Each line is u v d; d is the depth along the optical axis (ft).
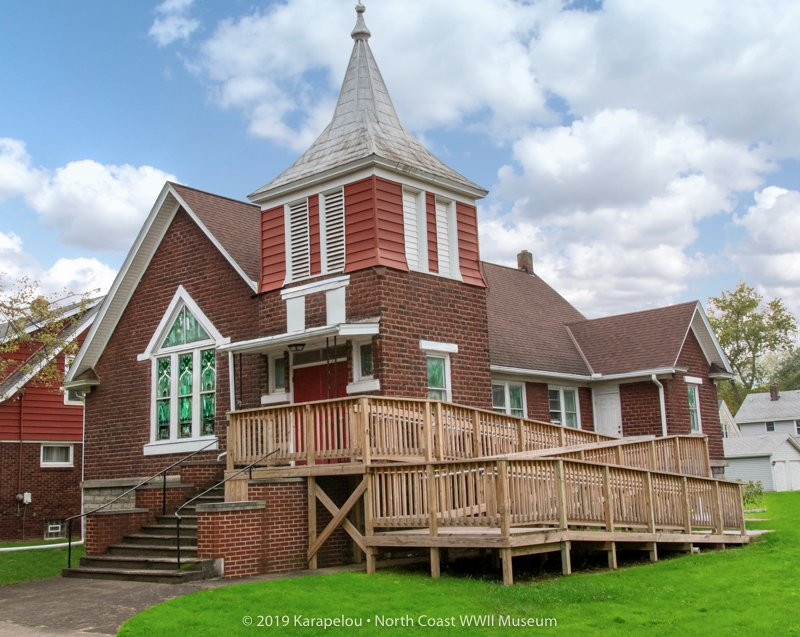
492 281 93.91
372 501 45.57
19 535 90.22
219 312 65.98
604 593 39.14
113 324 73.97
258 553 46.19
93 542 53.78
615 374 81.35
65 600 40.88
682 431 80.79
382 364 54.34
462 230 62.95
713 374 86.94
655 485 53.16
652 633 31.94
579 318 99.09
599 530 49.03
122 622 34.71
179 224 70.08
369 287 55.62
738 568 47.09
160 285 70.85
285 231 61.62
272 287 61.46
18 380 90.63
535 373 75.66
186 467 59.72
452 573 45.42
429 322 58.34
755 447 172.96
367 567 45.03
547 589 39.58
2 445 90.43
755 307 245.86
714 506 58.65
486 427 53.62
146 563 48.29
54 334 76.18
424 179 59.98
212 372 66.03
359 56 66.85
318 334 53.88
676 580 43.06
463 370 60.39
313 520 48.42
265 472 50.11
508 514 40.98
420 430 49.60
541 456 48.70
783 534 64.75
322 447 48.29
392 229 57.31
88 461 73.67
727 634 31.91
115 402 72.59
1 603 41.29
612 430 82.79
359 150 58.75
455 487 43.01
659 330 84.53
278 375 61.36
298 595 38.09
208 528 45.24
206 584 42.47
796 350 281.13
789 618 34.50
